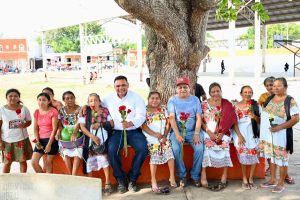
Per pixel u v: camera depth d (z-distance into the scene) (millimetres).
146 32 6992
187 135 5793
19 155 5805
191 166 6027
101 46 55406
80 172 5758
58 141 5691
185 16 6359
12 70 63250
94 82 32219
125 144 5523
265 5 31375
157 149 5613
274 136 5367
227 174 6113
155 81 6918
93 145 5477
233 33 24547
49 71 63375
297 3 30406
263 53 41844
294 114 5238
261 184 5758
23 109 5863
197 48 6566
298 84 24969
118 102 5637
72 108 5723
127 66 69688
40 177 2201
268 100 5504
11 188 2205
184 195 5457
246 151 5641
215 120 5707
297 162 7027
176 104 5723
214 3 6051
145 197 5406
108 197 5430
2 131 5766
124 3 5441
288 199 5219
